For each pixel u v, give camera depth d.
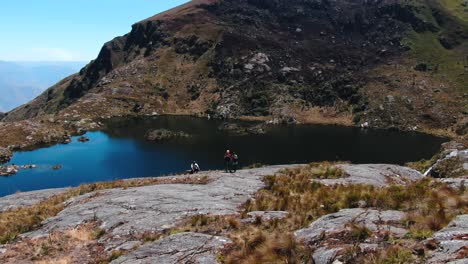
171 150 107.12
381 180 29.36
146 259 16.47
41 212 28.81
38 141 116.62
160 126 149.00
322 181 28.08
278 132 141.12
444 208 16.41
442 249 11.34
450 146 60.19
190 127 147.00
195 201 24.84
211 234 19.03
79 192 35.97
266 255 14.25
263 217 20.44
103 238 20.91
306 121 166.25
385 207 18.72
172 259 16.14
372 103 171.50
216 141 120.75
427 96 171.88
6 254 20.58
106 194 30.72
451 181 22.14
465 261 10.07
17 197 38.66
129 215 23.27
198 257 16.03
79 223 23.53
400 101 169.75
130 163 92.75
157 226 21.05
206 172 41.75
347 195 20.73
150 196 26.97
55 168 88.50
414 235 13.23
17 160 97.00
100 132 136.50
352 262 12.37
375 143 124.81
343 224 15.66
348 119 167.75
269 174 32.91
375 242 13.41
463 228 12.47
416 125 155.38
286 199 23.25
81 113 166.25
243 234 18.03
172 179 35.81
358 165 34.84
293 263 13.60
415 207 17.70
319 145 118.81
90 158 98.12
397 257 11.77
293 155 103.69
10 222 26.66
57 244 20.97
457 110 160.75
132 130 140.00
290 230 18.28
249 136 130.88
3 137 115.06
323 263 12.88
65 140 120.69
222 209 22.75
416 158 103.62
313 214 20.09
